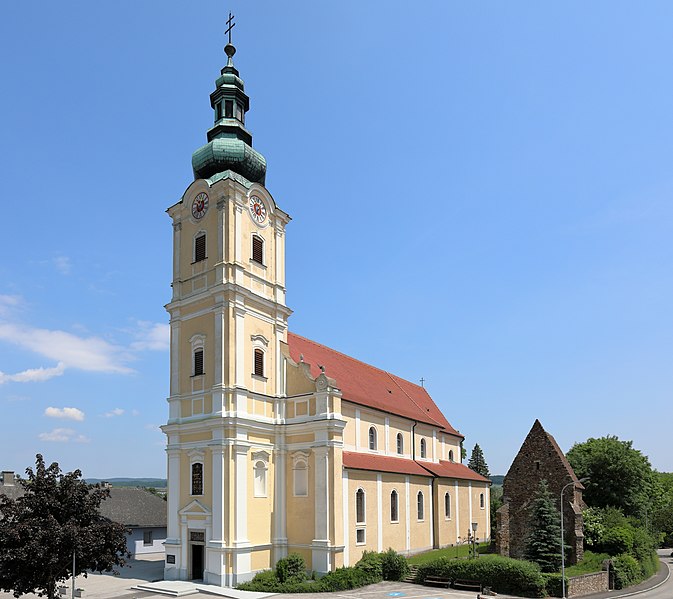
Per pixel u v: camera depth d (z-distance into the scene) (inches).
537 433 1943.9
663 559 3002.0
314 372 1980.8
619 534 1939.0
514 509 1939.0
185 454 1720.0
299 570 1572.3
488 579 1540.4
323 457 1670.8
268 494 1701.5
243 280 1744.6
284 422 1765.5
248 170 1854.1
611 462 2338.8
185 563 1649.9
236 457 1609.3
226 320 1681.8
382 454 2154.3
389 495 1975.9
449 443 2817.4
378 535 1872.5
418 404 2741.1
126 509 2391.7
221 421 1612.9
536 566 1569.9
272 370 1804.9
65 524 1135.6
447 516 2394.2
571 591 1546.5
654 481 3363.7
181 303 1798.7
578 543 1801.2
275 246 1895.9
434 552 2143.2
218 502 1588.3
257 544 1627.7
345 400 1945.1
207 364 1711.4
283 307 1860.2
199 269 1786.4
